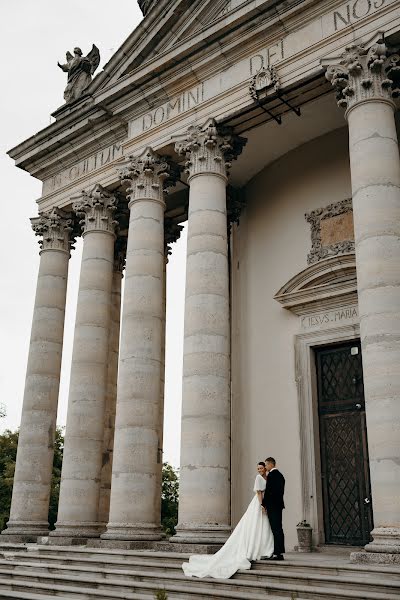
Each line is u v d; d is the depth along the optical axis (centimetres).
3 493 5291
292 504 1944
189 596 1263
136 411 1877
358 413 1922
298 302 2083
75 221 2630
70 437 2147
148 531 1791
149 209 2092
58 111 2573
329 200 2134
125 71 2316
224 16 1905
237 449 2183
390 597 1054
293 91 1816
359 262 1479
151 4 2345
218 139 1953
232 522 2111
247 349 2261
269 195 2355
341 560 1432
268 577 1270
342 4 1736
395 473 1296
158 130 2125
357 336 1936
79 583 1479
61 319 2544
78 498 2084
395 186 1508
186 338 1773
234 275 2439
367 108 1583
